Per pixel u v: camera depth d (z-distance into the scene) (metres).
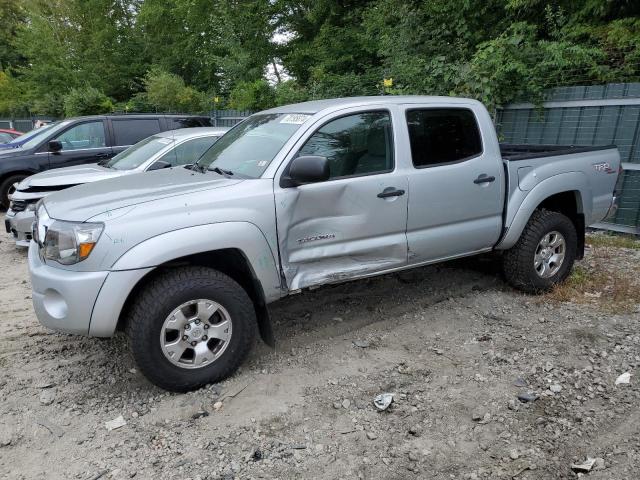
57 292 3.36
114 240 3.27
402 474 2.80
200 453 3.00
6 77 29.72
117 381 3.77
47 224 3.54
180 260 3.59
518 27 8.64
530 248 4.96
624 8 8.98
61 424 3.29
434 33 11.23
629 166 7.05
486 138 4.68
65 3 27.42
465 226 4.59
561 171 5.04
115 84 26.42
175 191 3.63
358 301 5.06
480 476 2.76
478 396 3.46
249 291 3.90
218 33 20.03
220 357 3.63
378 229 4.11
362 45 14.66
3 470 2.90
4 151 9.20
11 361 4.06
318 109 4.11
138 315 3.37
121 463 2.94
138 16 25.00
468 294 5.21
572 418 3.21
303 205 3.80
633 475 2.73
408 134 4.28
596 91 7.30
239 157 4.18
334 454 2.96
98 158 9.45
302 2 18.38
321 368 3.88
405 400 3.45
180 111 18.06
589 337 4.21
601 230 7.52
